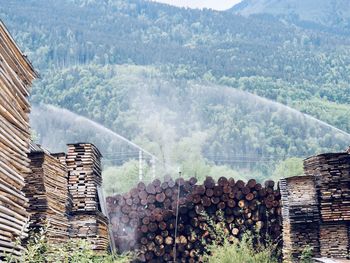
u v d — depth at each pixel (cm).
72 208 2798
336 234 2881
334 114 14338
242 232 3469
